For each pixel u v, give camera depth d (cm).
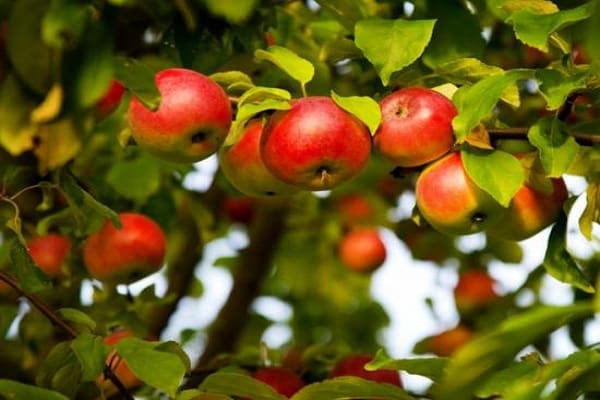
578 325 201
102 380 187
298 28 201
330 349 199
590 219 177
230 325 241
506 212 177
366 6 194
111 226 195
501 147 183
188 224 238
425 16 187
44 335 203
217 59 187
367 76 194
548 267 179
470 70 177
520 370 168
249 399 183
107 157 216
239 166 176
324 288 283
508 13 179
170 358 170
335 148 171
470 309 226
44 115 158
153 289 200
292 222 264
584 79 170
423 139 173
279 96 172
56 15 158
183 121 172
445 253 237
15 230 178
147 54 190
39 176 182
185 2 176
